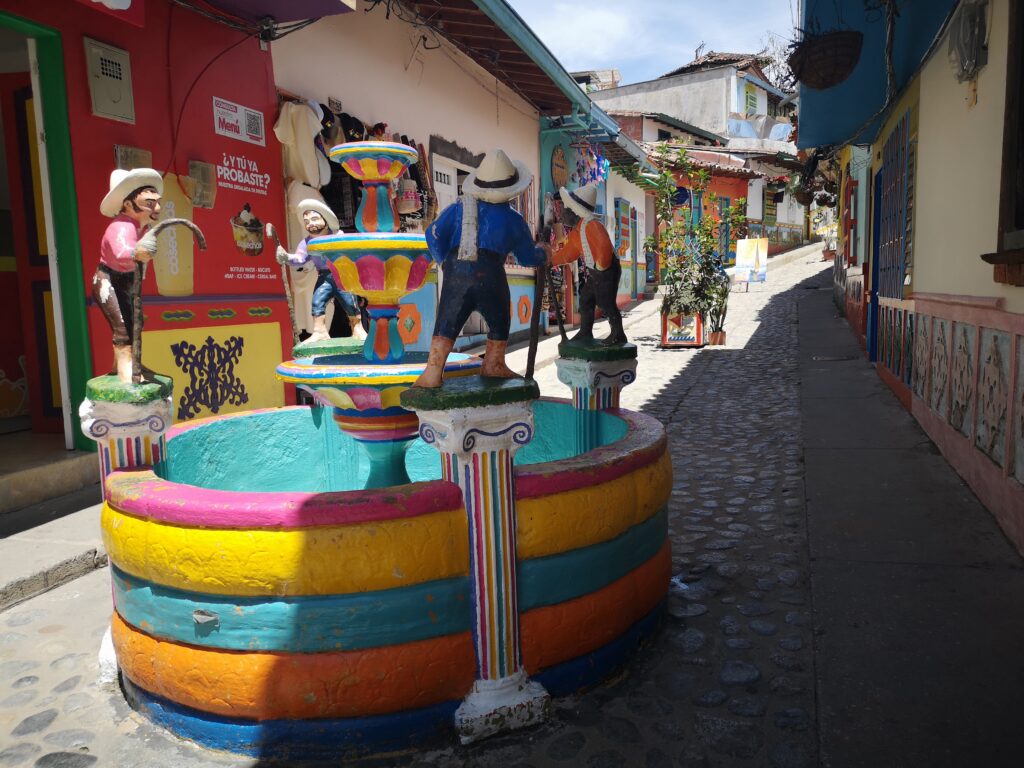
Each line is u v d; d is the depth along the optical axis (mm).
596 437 3820
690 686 2764
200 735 2518
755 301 20438
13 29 4789
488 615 2488
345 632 2369
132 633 2650
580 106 13484
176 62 5805
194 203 5957
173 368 5770
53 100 5000
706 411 7797
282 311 6934
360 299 4574
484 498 2457
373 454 3439
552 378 10234
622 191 20797
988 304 4301
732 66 32031
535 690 2568
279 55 6984
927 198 6191
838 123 8102
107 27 5250
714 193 26484
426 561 2395
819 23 6395
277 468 4078
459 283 2541
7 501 4641
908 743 2369
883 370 8758
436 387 2496
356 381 3000
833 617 3209
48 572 3855
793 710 2602
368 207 3287
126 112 5383
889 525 4219
